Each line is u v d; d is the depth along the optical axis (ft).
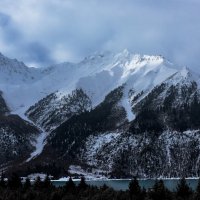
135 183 563.89
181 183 542.98
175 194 538.06
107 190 574.15
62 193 596.70
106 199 551.18
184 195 532.32
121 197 548.72
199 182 517.14
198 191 509.76
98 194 564.30
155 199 526.16
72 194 597.11
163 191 526.98
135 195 545.85
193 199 504.84
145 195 548.72
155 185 534.78
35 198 591.37
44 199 586.04
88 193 593.01
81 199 565.53
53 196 582.76
